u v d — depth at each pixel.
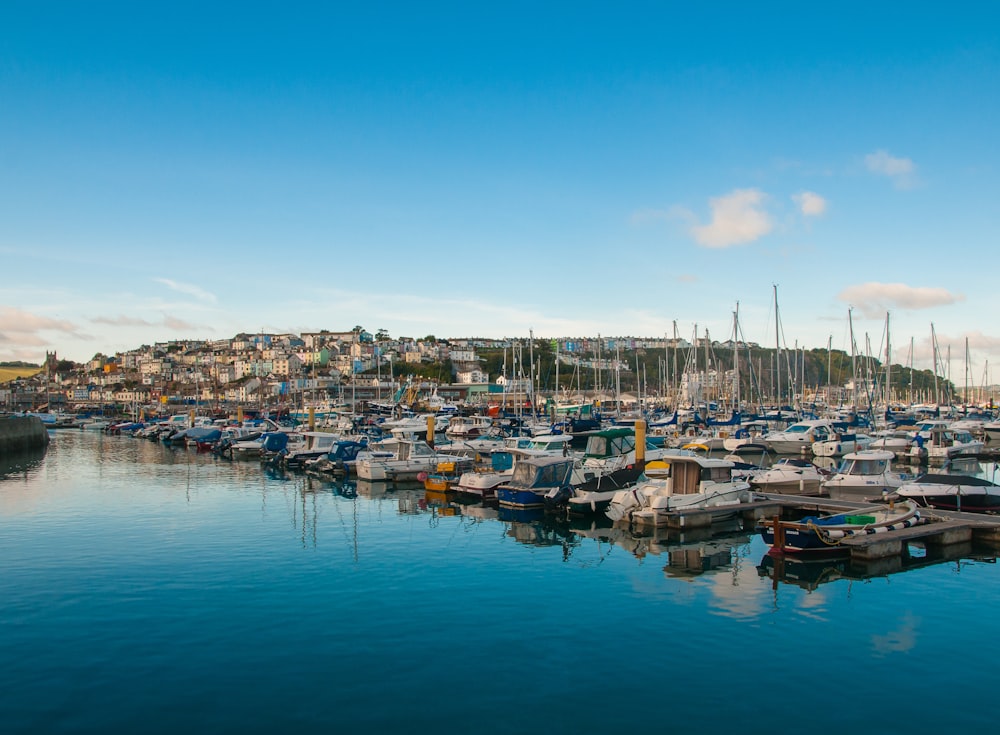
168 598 21.62
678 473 34.56
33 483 48.69
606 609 20.70
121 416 142.38
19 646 17.89
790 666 16.73
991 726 14.06
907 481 38.12
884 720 14.27
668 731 13.83
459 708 14.71
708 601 21.48
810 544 26.30
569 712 14.55
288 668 16.61
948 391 110.56
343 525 33.19
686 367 102.56
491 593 22.22
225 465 61.03
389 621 19.64
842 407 102.19
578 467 40.25
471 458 50.59
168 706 14.83
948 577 24.02
